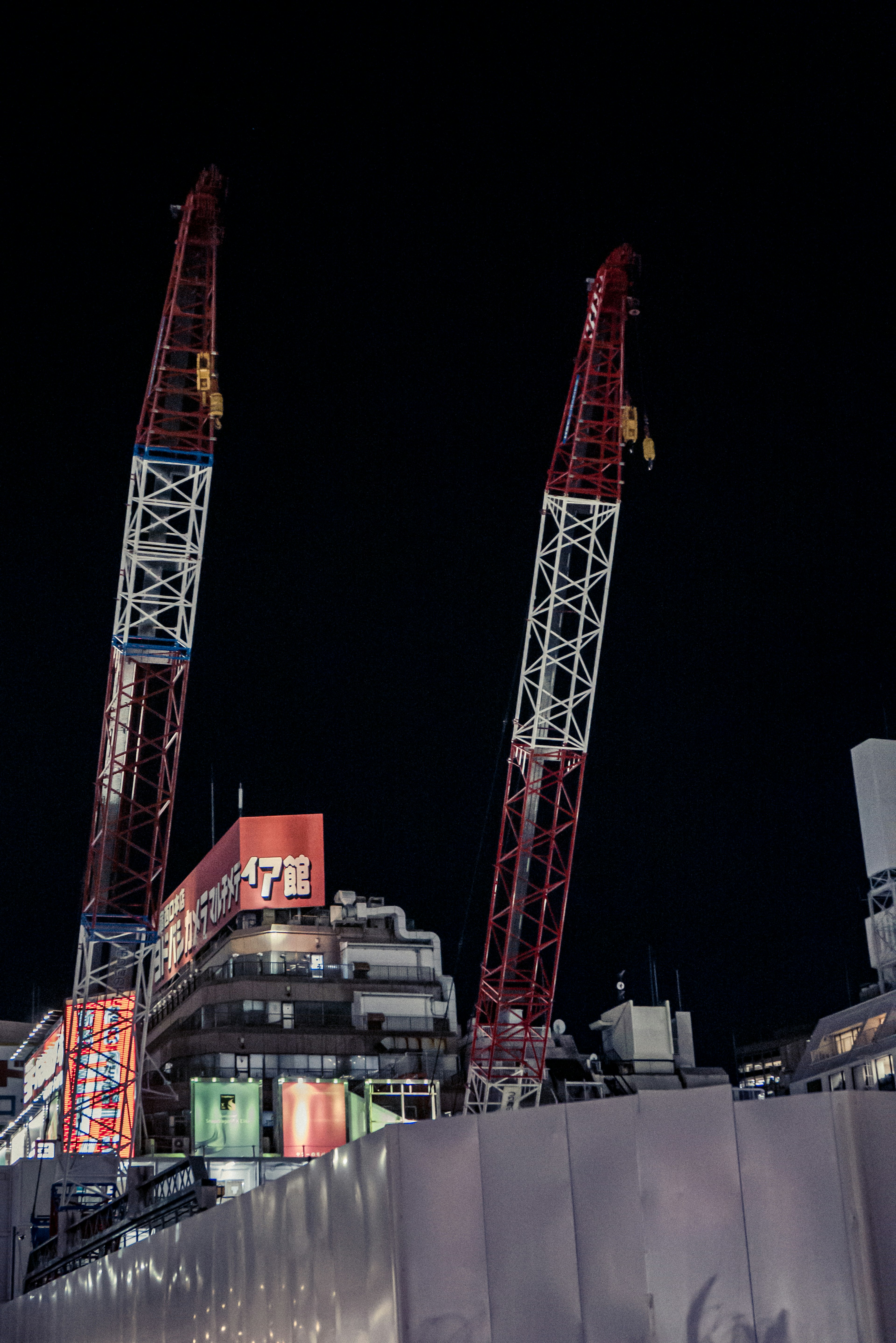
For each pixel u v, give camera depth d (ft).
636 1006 535.60
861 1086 347.77
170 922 593.42
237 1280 95.66
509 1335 72.13
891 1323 68.69
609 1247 72.28
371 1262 76.18
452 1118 75.72
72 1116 347.15
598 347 392.06
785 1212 70.64
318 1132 422.41
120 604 354.95
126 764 353.10
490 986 371.56
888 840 378.53
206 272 369.50
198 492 362.53
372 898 526.98
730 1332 69.82
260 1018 483.92
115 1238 170.40
